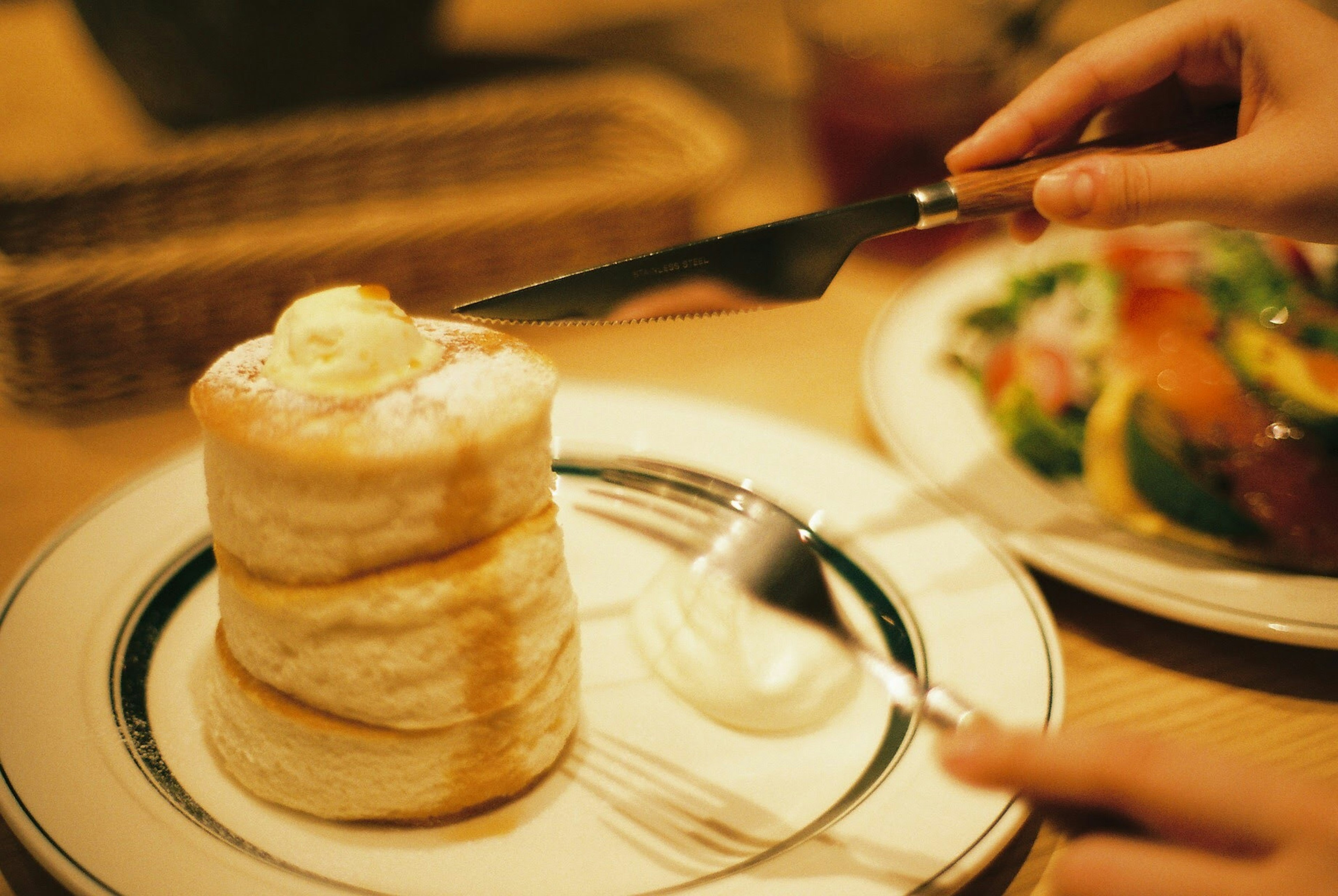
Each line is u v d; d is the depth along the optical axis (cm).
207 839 40
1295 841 34
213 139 69
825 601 48
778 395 62
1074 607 51
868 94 67
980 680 45
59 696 43
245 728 42
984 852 40
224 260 58
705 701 46
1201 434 51
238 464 40
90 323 57
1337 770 45
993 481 53
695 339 66
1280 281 57
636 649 48
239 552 41
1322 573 49
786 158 86
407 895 40
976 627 47
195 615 47
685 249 45
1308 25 47
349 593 40
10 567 51
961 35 69
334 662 41
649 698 46
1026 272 62
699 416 55
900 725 45
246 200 68
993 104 67
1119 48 49
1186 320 55
